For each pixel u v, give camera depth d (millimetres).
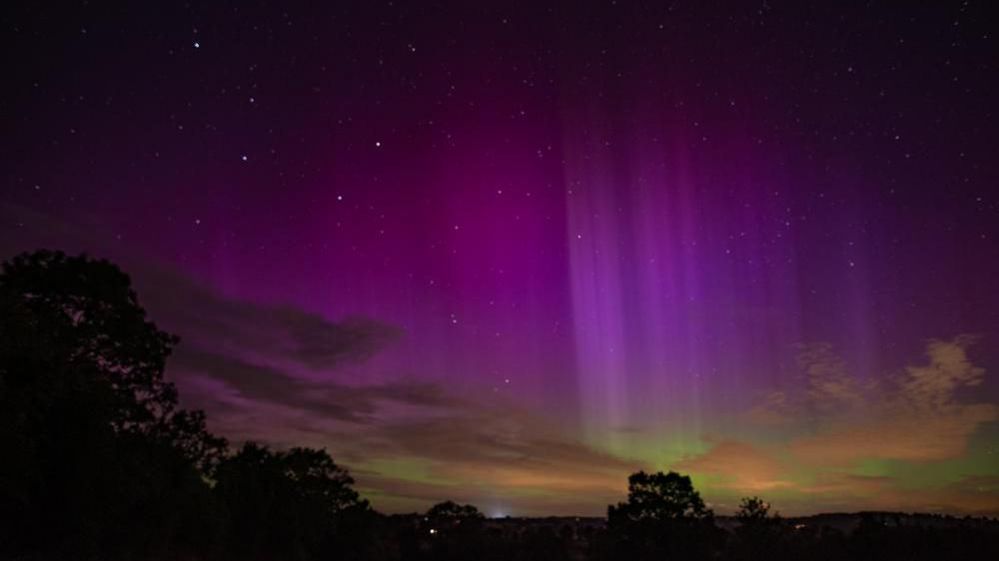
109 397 31297
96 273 33344
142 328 34062
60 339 31500
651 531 59250
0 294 27109
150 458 33781
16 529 28953
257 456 49500
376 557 56062
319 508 50719
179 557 35094
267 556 46250
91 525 29516
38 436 28250
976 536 61125
